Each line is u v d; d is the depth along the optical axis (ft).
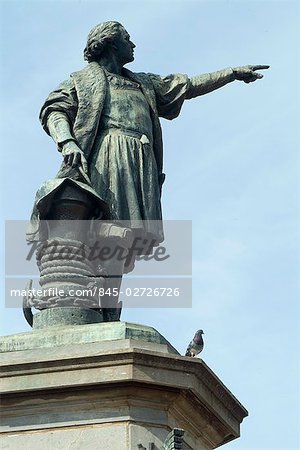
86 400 56.44
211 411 59.11
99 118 64.90
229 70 69.92
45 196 61.36
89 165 63.98
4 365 56.85
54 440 56.13
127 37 68.03
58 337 58.23
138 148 64.95
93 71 66.28
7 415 57.00
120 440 55.62
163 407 56.95
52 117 64.64
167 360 56.59
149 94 67.51
